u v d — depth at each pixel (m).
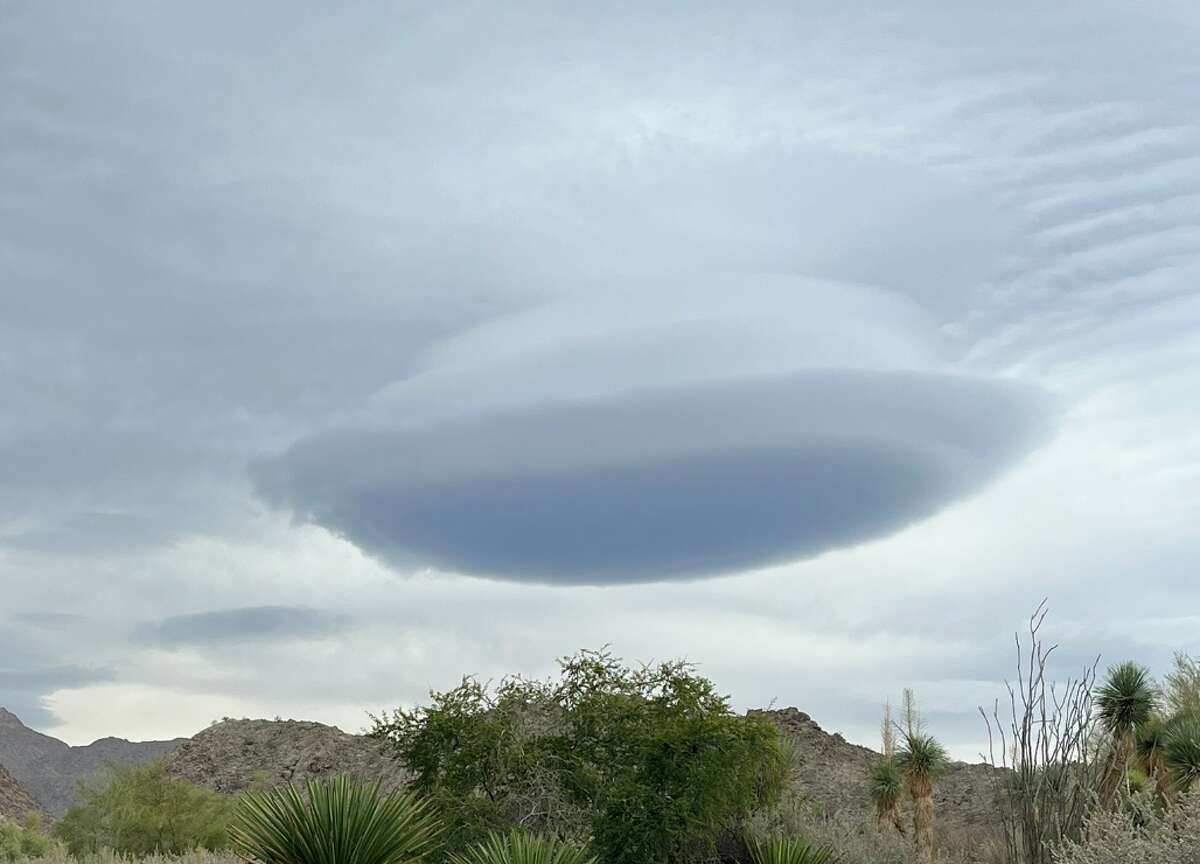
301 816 10.34
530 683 21.64
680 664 21.48
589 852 18.22
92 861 19.83
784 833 20.47
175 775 48.28
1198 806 10.23
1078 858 10.72
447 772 20.02
